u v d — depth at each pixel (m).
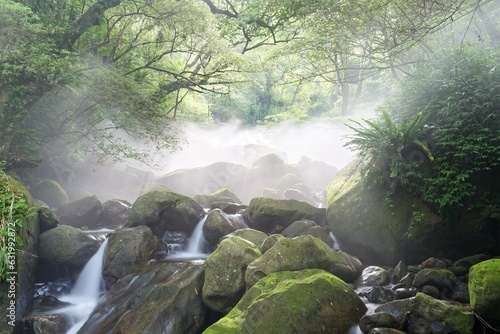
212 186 14.73
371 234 7.36
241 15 13.86
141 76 14.93
